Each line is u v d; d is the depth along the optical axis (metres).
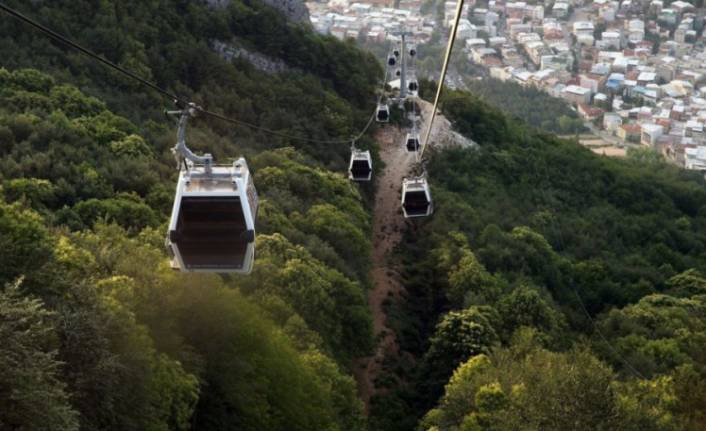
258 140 77.31
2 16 71.62
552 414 34.03
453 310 55.75
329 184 67.62
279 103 84.88
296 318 40.91
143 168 54.22
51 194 46.75
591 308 70.38
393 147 90.62
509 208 83.69
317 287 44.88
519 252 68.62
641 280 73.81
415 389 47.97
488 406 37.47
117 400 26.16
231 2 95.75
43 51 71.19
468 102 106.38
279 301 41.47
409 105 101.19
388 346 51.97
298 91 87.88
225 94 80.12
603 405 34.09
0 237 28.62
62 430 21.38
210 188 24.81
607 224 93.00
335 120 86.06
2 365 21.08
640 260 83.38
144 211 46.84
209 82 81.19
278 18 98.50
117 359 25.98
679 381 42.47
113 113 65.88
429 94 110.31
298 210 60.59
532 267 68.75
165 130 67.00
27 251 28.62
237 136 76.00
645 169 131.38
